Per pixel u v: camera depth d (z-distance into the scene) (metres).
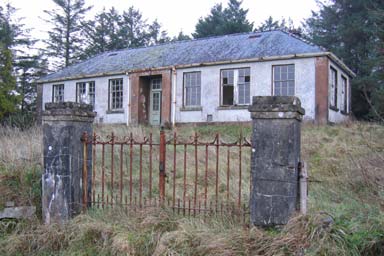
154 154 8.72
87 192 5.17
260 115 4.12
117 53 22.97
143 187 6.53
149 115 19.61
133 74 18.98
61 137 4.96
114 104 19.92
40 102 22.73
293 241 3.66
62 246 4.50
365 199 4.91
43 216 5.01
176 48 20.08
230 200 5.57
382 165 5.59
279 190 4.01
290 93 15.27
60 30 36.41
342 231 3.67
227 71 16.70
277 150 4.05
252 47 16.86
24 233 4.81
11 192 5.48
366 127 11.14
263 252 3.71
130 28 42.19
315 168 7.88
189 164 7.93
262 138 4.12
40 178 5.73
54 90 22.33
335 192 5.86
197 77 17.44
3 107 21.03
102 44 39.03
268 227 4.04
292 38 16.38
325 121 14.41
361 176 6.10
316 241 3.61
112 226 4.48
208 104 16.88
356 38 22.94
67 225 4.70
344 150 8.72
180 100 17.64
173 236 4.05
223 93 16.78
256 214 4.10
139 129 11.70
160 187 4.78
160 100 19.38
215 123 16.61
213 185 6.57
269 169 4.07
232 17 35.19
